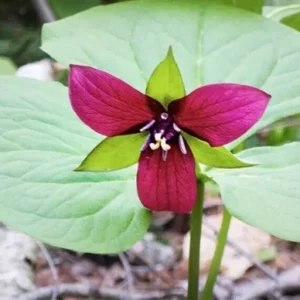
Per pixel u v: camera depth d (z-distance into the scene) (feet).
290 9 0.96
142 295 1.12
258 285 1.19
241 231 1.41
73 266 1.26
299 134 1.34
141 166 0.58
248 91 0.53
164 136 0.56
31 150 0.65
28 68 1.56
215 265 0.84
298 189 0.62
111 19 0.78
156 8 0.78
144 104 0.55
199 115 0.55
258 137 1.35
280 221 0.58
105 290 1.11
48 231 0.58
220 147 0.56
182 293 1.13
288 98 0.72
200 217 0.69
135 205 0.62
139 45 0.76
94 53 0.76
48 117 0.69
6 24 2.04
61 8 1.57
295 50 0.75
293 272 1.22
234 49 0.76
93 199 0.62
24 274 1.13
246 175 0.65
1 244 1.17
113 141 0.57
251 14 0.78
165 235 1.40
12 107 0.69
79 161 0.65
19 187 0.61
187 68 0.75
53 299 1.07
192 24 0.78
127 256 1.30
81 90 0.54
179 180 0.58
